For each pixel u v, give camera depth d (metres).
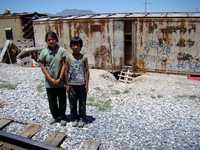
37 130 6.11
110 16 16.34
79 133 6.09
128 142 5.73
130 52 16.34
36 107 8.03
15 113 7.37
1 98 8.95
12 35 28.44
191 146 5.66
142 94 10.93
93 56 17.19
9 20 28.12
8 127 6.31
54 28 18.03
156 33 15.15
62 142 5.62
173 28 14.68
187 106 9.05
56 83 6.09
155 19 14.91
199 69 14.77
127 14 17.22
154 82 13.66
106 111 7.96
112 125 6.70
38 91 10.20
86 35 16.98
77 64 6.05
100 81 13.52
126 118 7.34
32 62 18.42
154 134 6.22
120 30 15.95
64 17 18.67
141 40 15.62
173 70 15.37
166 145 5.66
